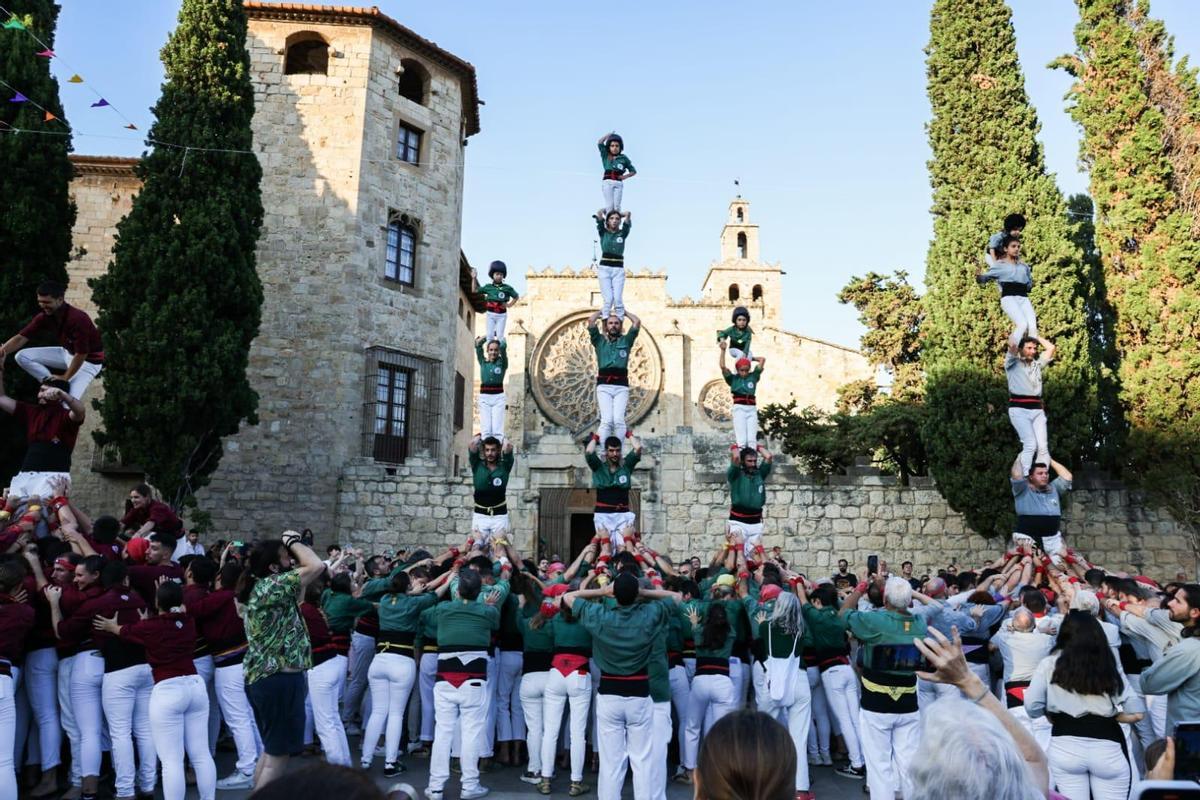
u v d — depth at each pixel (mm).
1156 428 22297
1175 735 7988
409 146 31766
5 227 19641
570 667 11117
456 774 12023
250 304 23484
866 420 26031
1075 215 27156
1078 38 24719
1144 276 22891
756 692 11062
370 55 30328
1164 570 23375
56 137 20703
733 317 15242
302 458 27484
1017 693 9930
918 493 24750
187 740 9570
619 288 15078
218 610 10906
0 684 8727
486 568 11992
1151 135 23094
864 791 11484
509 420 47344
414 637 11945
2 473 19234
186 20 24156
